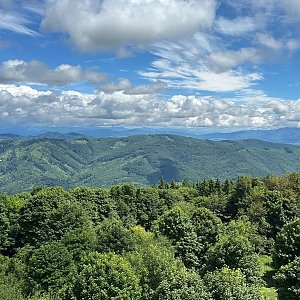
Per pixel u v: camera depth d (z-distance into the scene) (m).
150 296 40.06
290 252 64.44
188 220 71.62
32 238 85.19
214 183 135.50
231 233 64.56
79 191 114.44
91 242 62.84
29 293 52.72
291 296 45.66
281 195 95.56
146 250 52.84
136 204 117.00
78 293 41.16
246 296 34.94
